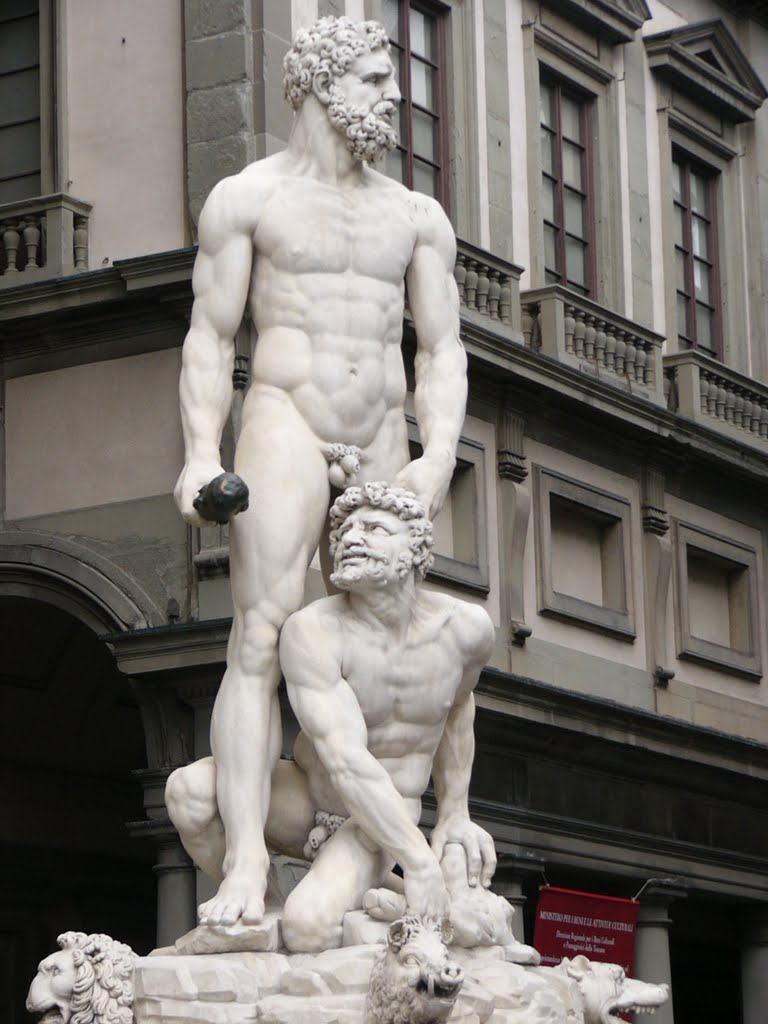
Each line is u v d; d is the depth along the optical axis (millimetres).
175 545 30031
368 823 11781
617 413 36250
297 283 12508
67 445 31125
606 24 38875
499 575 34375
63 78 32219
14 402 31594
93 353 31109
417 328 12953
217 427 12484
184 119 31266
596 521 36906
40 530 31078
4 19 32938
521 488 34656
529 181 37094
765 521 40688
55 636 32875
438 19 35875
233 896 11758
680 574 38219
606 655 36406
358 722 11922
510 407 34594
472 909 12086
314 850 12141
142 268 30266
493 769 32938
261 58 30984
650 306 39531
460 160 35688
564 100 38531
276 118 31031
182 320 30406
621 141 39406
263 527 12164
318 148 12695
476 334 33625
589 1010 12648
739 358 41688
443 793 12555
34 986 11555
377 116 12633
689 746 36688
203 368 12516
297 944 11695
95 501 30797
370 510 11992
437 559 33094
